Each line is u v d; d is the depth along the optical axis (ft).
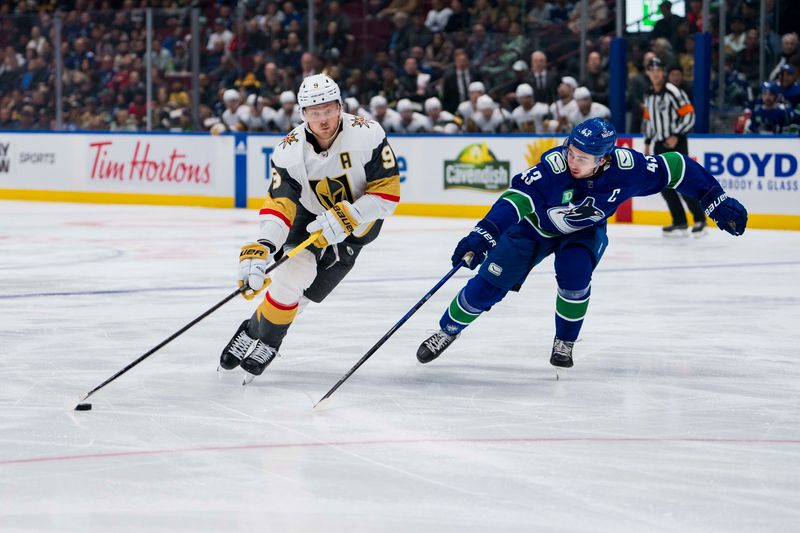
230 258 41.65
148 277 36.29
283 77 68.44
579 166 19.65
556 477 15.05
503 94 62.34
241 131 67.41
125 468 15.38
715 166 54.19
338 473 15.17
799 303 31.30
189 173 67.56
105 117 72.13
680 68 59.72
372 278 36.06
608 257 42.06
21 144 73.51
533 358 23.58
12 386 20.71
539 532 12.89
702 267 39.19
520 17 63.52
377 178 19.63
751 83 58.85
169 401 19.49
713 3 59.67
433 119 62.69
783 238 49.06
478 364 22.93
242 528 12.99
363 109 66.39
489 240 20.10
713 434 17.44
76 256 42.19
